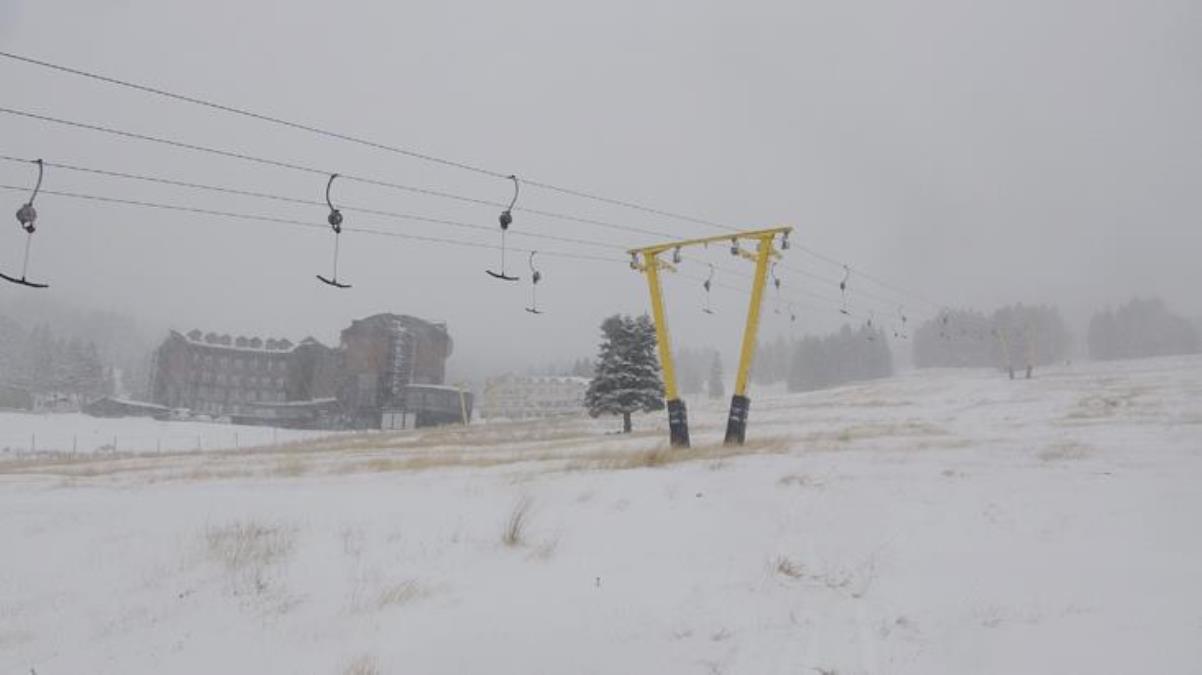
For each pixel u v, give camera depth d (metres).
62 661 5.99
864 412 48.97
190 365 117.31
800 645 5.74
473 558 8.64
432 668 5.59
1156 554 7.33
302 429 100.19
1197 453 15.77
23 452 58.66
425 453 30.12
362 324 105.12
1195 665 4.58
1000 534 8.80
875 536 9.00
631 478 14.08
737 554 8.52
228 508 11.48
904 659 5.28
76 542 9.38
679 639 6.03
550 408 125.75
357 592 7.47
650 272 25.94
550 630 6.30
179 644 6.27
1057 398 46.44
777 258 25.05
